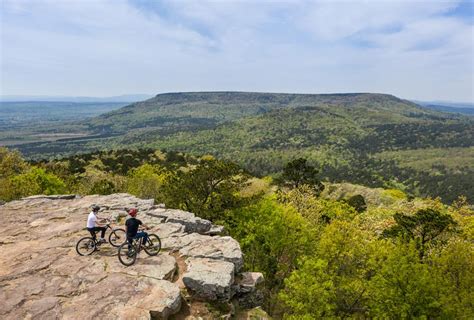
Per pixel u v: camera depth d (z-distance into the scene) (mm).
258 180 80312
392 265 29141
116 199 30281
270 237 35125
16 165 71250
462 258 29938
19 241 20156
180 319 14367
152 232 21516
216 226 24562
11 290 14570
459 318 27641
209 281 15734
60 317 12852
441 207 47438
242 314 16797
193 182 36375
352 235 33000
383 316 28109
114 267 16688
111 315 13000
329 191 94562
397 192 87875
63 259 17516
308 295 27500
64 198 31109
